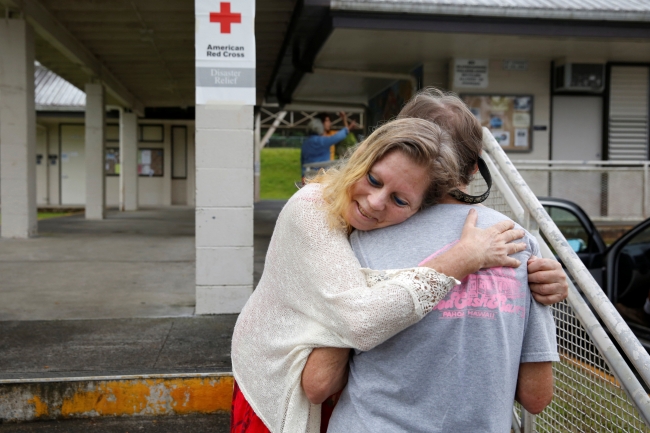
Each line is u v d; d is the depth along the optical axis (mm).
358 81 11844
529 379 1426
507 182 2498
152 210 18000
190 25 10461
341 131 8398
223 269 4543
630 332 1687
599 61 10062
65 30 10680
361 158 1354
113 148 21469
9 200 9125
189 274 6258
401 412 1312
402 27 8086
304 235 1394
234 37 4379
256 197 23281
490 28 8289
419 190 1343
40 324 4219
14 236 9180
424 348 1306
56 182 22125
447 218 1412
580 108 10422
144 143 21359
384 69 10945
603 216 9859
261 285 1597
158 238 9578
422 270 1275
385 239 1404
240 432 1625
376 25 8016
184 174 21625
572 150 10445
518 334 1354
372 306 1253
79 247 8258
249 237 4547
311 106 14258
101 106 13531
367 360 1357
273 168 34906
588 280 1848
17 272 6238
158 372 3262
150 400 3221
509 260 1363
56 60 12859
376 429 1310
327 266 1353
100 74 13297
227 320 4391
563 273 1386
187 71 14227
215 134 4461
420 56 9945
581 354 2029
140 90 16562
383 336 1270
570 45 9266
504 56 10008
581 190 9969
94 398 3182
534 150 10320
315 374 1399
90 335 3965
